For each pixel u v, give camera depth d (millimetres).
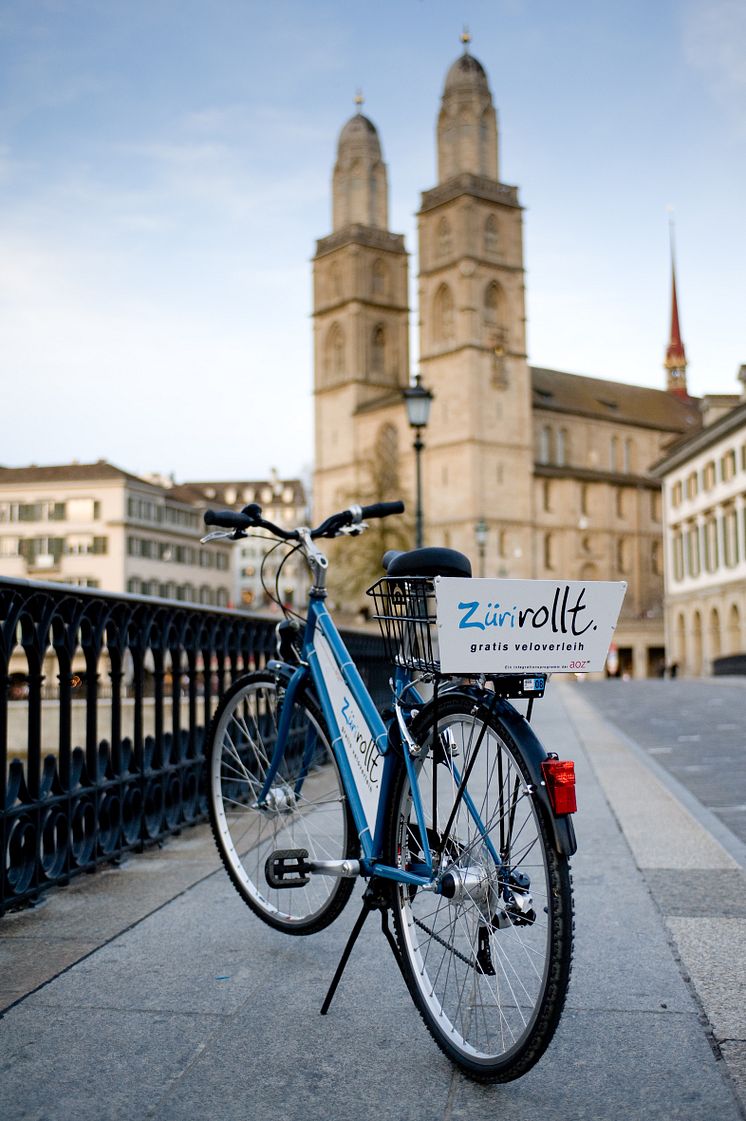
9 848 4586
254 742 4430
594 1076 2875
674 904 4664
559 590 2918
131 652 5758
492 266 89938
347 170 104062
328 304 102625
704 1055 2992
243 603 130625
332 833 3938
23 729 18172
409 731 3281
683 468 63969
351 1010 3367
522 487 90438
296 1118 2639
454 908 3023
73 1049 3055
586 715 17734
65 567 88250
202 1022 3262
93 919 4395
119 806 5508
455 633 2799
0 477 90000
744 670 44906
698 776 10078
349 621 75062
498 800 2893
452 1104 2717
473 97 91750
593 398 105875
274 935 4172
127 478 89250
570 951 2627
